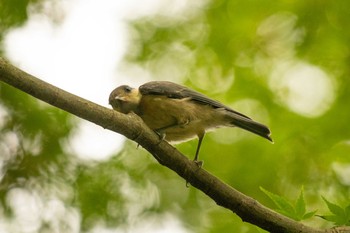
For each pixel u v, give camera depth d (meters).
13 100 12.88
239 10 16.56
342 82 15.63
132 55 16.12
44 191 12.59
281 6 16.31
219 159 14.66
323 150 14.62
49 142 12.86
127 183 13.58
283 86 15.82
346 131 14.84
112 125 7.27
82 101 6.95
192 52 16.38
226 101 15.64
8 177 12.57
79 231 12.55
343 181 14.15
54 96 6.75
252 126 9.88
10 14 13.45
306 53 16.09
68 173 12.91
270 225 7.62
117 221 12.96
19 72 6.55
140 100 9.49
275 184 14.30
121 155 13.87
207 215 14.02
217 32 16.50
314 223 12.24
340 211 7.04
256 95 15.69
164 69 16.09
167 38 16.47
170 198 13.92
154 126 9.62
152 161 14.16
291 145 14.77
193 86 15.91
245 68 16.12
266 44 16.31
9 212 12.32
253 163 14.52
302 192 7.28
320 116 15.08
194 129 9.70
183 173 7.89
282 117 15.20
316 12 16.08
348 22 15.85
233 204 7.75
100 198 12.94
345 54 15.88
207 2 16.89
